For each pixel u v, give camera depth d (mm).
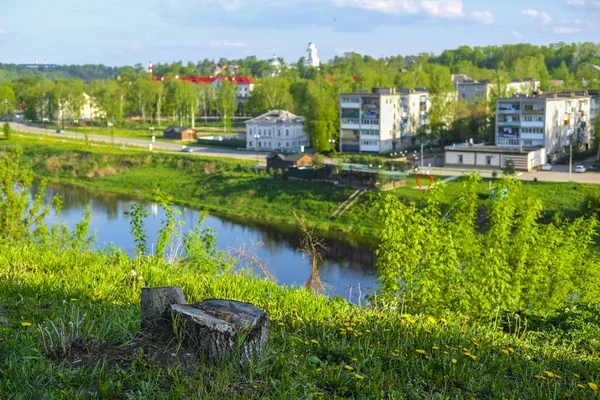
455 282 16078
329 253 48000
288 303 11469
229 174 72625
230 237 53281
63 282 11742
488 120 90562
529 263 19312
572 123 82500
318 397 6773
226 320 7148
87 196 70312
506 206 19078
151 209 63750
